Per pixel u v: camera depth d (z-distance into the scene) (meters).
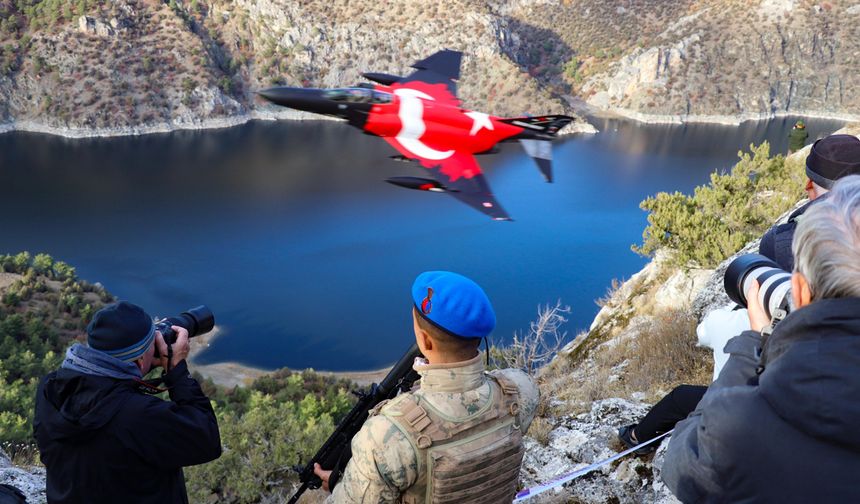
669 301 18.41
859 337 1.63
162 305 165.12
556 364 17.03
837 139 3.69
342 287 177.75
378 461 2.42
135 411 3.09
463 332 2.53
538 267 189.00
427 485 2.47
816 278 1.74
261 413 16.59
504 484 2.63
